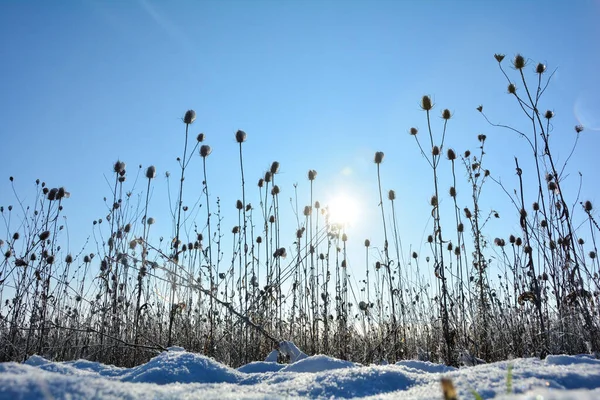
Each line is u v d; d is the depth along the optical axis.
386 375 2.84
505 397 1.78
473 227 5.97
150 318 6.78
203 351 5.96
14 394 1.81
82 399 1.86
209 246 6.11
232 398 2.08
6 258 5.96
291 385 2.71
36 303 5.99
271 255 6.52
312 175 7.13
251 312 5.99
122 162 6.66
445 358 5.76
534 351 5.01
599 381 2.54
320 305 6.89
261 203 6.61
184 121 6.06
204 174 6.18
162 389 2.21
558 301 5.01
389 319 6.88
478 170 5.93
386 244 6.26
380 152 6.39
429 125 5.57
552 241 5.14
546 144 4.95
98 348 5.91
